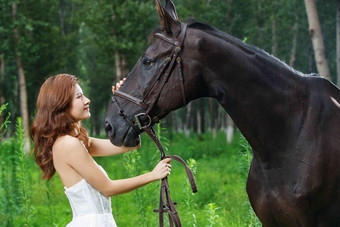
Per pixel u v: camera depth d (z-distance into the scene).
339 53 9.47
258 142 2.30
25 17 17.12
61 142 2.29
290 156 2.23
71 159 2.26
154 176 2.27
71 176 2.29
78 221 2.26
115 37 17.23
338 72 9.44
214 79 2.27
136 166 4.61
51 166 2.38
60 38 20.00
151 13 17.86
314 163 2.16
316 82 2.32
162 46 2.26
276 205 2.27
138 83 2.28
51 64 19.75
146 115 2.27
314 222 2.23
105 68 27.02
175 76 2.24
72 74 2.50
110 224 2.31
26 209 4.33
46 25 18.33
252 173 2.44
